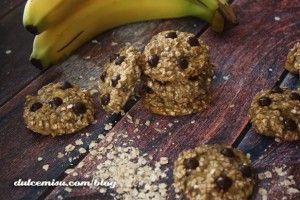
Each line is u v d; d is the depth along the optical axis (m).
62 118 0.43
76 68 0.49
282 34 0.50
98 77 0.48
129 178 0.40
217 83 0.46
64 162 0.42
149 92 0.44
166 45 0.43
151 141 0.43
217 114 0.44
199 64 0.42
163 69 0.42
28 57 0.51
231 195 0.37
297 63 0.46
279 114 0.42
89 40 0.51
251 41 0.50
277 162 0.41
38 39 0.48
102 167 0.41
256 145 0.42
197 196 0.37
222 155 0.39
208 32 0.51
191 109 0.44
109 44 0.51
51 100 0.44
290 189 0.39
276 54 0.48
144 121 0.44
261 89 0.46
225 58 0.49
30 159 0.42
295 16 0.52
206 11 0.50
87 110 0.44
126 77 0.42
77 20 0.49
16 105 0.46
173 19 0.52
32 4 0.45
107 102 0.43
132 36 0.51
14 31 0.53
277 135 0.42
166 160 0.42
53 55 0.48
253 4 0.53
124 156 0.42
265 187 0.39
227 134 0.43
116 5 0.50
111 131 0.44
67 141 0.43
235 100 0.45
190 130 0.43
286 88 0.45
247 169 0.38
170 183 0.40
